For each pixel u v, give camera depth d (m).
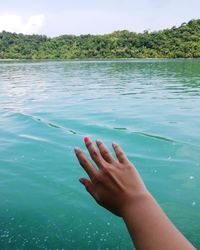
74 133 7.69
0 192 4.68
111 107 11.26
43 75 30.67
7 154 6.25
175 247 0.75
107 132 7.73
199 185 4.83
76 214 4.06
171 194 4.58
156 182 4.96
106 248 3.39
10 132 7.87
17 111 10.63
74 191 4.68
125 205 0.85
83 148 6.55
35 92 16.59
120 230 3.70
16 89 18.22
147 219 0.81
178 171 5.33
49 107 11.52
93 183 0.91
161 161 5.76
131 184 0.88
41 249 3.38
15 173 5.34
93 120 9.09
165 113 9.94
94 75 29.14
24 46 107.88
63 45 103.62
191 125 8.27
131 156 6.04
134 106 11.41
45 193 4.64
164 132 7.62
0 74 33.47
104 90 16.88
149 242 0.78
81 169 5.48
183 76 25.52
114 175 0.89
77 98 13.88
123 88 17.70
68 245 3.45
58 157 6.05
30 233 3.67
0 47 110.44
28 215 4.06
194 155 6.02
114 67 42.88
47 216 4.03
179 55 80.31
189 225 3.81
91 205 4.27
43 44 108.69
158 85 18.95
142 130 7.86
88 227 3.78
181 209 4.18
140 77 25.62
